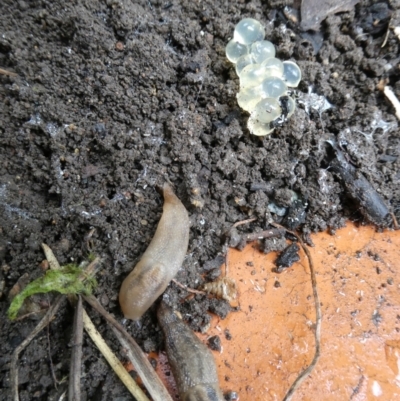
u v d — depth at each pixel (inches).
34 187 2.0
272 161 2.0
